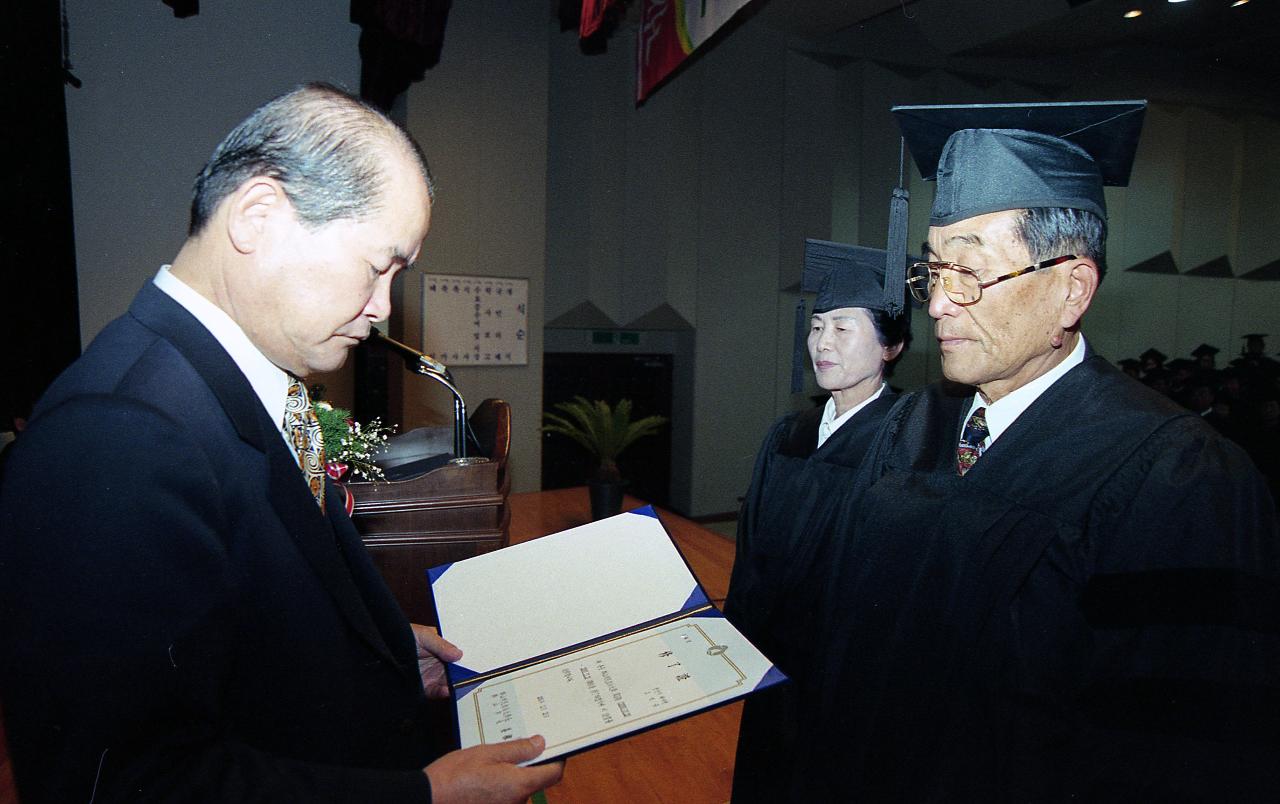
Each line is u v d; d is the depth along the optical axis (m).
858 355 1.21
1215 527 0.64
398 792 0.60
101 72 3.65
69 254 2.85
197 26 3.86
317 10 4.16
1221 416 5.52
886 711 0.81
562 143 6.45
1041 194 0.73
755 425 7.27
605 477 3.93
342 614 0.71
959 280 0.75
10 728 0.51
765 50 6.91
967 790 0.73
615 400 7.36
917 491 0.88
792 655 1.14
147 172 3.76
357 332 0.71
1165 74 7.48
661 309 6.79
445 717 0.99
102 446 0.53
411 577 1.64
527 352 5.46
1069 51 6.77
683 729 1.83
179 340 0.64
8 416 2.36
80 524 0.51
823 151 6.91
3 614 0.51
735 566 1.32
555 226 6.54
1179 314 8.50
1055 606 0.72
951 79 7.14
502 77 5.21
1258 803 0.58
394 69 3.72
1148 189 8.16
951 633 0.77
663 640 0.85
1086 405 0.76
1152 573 0.65
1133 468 0.70
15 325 2.41
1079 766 0.68
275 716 0.67
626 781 1.61
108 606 0.51
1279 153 8.51
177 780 0.53
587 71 6.38
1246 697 0.60
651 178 6.64
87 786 0.50
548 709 0.75
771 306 7.22
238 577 0.63
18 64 2.46
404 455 2.31
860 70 6.96
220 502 0.60
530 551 1.02
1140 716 0.64
